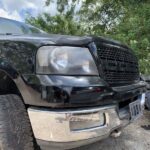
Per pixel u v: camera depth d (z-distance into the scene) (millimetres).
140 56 6125
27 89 1888
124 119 2236
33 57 1941
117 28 7875
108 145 2939
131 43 6172
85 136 1925
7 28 3299
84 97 1854
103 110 1984
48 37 2133
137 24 6562
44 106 1856
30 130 1986
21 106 1989
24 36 2248
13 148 1906
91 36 2213
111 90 2041
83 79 1919
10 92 2109
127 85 2414
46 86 1804
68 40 2035
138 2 8227
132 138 3215
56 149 1968
